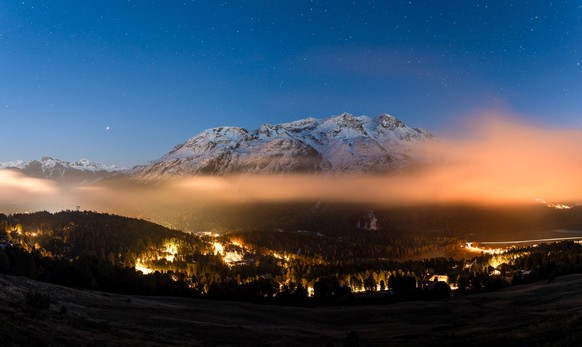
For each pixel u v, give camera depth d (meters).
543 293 115.62
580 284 118.12
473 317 96.12
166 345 54.19
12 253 129.38
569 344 41.62
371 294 160.25
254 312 108.69
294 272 199.62
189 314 91.12
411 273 185.12
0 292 57.47
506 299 115.06
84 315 62.41
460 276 171.25
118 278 138.00
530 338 47.34
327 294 154.88
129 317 72.00
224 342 66.12
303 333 84.69
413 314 111.62
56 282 121.56
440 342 54.28
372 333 86.50
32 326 44.22
